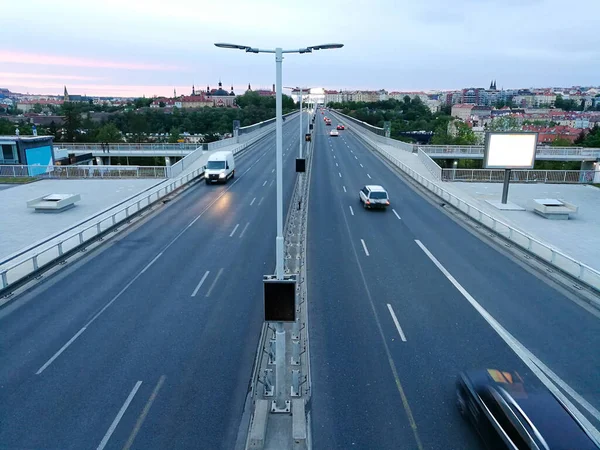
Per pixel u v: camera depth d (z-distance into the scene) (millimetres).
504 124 124375
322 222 26078
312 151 59000
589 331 13594
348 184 38062
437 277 17844
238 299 15539
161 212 27938
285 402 10117
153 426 9406
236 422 9594
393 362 11875
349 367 11633
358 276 17828
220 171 37281
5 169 40750
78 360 11750
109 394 10391
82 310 14617
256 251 20547
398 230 24656
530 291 16578
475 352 12367
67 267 18406
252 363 11773
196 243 21703
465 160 66188
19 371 11234
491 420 8625
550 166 77500
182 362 11750
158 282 16938
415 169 44375
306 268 18609
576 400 10305
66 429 9258
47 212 27094
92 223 24438
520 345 12758
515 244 21609
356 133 84875
